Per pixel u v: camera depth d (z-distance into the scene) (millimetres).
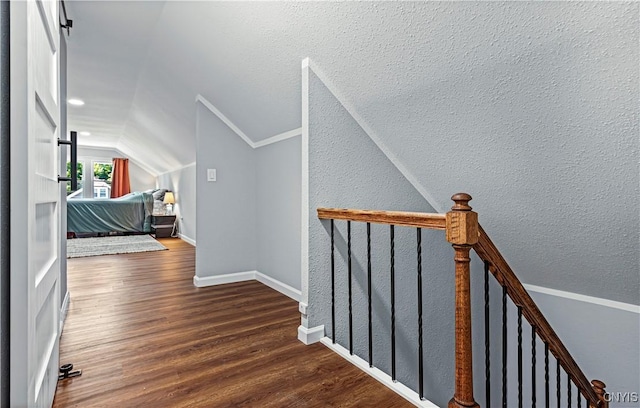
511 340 2541
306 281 1821
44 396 1068
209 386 1391
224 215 3109
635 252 1658
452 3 1172
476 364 2652
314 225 1823
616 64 1029
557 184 1562
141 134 5621
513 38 1156
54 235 1292
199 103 2979
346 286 1968
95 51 2857
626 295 1969
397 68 1538
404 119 1799
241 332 1961
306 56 1809
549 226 1840
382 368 2154
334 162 1889
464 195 1037
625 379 2006
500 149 1591
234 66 2320
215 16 2016
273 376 1474
